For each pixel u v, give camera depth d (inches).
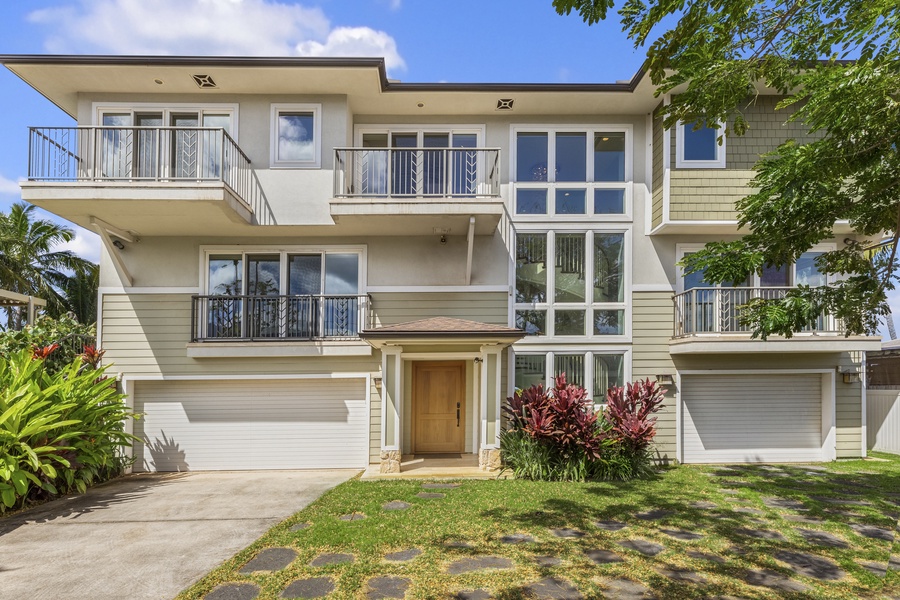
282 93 420.8
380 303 434.6
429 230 425.1
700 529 244.8
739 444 441.4
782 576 191.9
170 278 429.1
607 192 449.4
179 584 184.7
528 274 444.5
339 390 431.8
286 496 315.6
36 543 229.8
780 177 250.1
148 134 415.2
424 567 196.4
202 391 428.1
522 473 353.7
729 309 426.6
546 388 428.8
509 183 446.6
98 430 348.2
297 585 180.9
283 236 437.4
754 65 227.6
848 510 282.8
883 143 221.3
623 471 355.9
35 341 449.1
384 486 327.9
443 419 445.7
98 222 387.9
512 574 190.2
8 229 878.4
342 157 416.8
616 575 190.2
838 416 446.3
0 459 277.0
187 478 386.6
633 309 441.4
